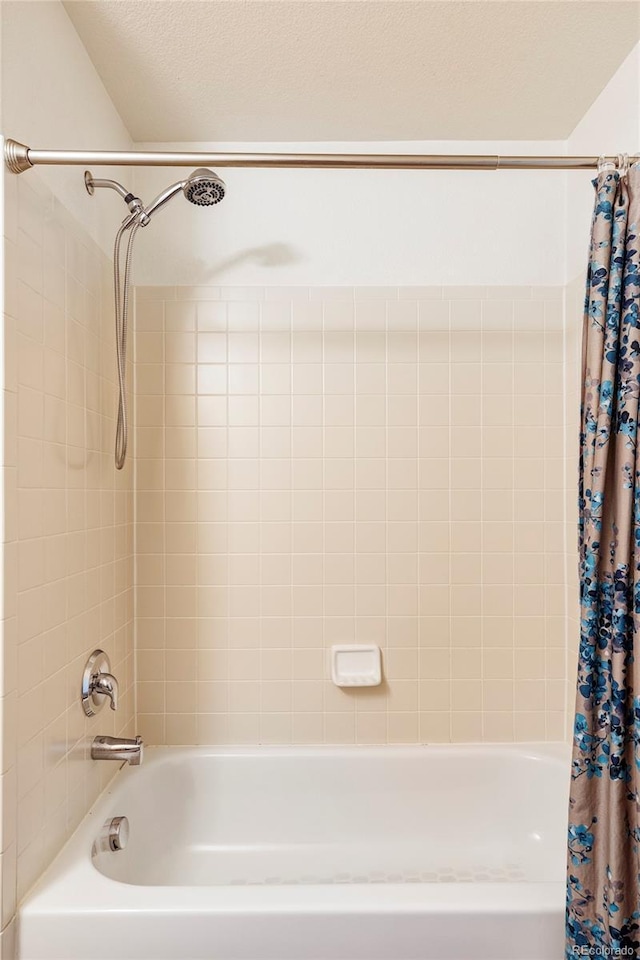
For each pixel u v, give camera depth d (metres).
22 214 1.23
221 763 1.98
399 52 1.64
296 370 2.05
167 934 1.22
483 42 1.60
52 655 1.36
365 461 2.05
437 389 2.06
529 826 1.95
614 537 1.31
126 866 1.69
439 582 2.05
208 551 2.04
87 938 1.21
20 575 1.20
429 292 2.06
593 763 1.32
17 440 1.19
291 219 2.06
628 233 1.33
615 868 1.24
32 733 1.26
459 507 2.05
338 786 1.99
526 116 1.94
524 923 1.25
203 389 2.05
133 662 2.03
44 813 1.32
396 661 2.04
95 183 1.64
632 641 1.28
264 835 1.97
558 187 2.08
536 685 2.05
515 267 2.07
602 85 1.79
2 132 1.18
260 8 1.48
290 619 2.04
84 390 1.60
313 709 2.04
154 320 2.05
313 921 1.22
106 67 1.69
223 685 2.04
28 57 1.29
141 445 2.04
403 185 2.07
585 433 1.42
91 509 1.64
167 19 1.51
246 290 2.05
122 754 1.61
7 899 1.17
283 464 2.05
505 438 2.06
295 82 1.76
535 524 2.06
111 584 1.81
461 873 1.86
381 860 1.92
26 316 1.24
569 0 1.46
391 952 1.23
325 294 2.06
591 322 1.39
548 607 2.06
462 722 2.05
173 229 2.05
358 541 2.05
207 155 1.25
